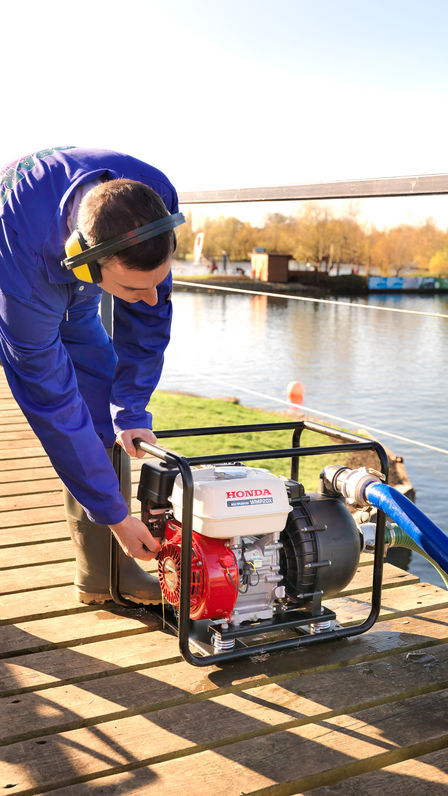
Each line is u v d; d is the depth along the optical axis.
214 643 1.62
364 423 17.45
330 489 1.72
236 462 1.67
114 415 1.73
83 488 1.49
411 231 53.06
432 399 21.17
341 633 1.74
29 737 1.40
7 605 1.94
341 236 53.91
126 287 1.26
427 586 2.15
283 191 2.71
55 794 1.24
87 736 1.40
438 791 1.29
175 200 1.55
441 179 2.09
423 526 1.51
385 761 1.37
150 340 1.71
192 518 1.45
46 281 1.34
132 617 1.90
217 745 1.39
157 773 1.30
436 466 12.30
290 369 27.64
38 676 1.60
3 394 4.88
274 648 1.64
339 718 1.49
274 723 1.45
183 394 19.73
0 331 1.39
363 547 1.75
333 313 48.34
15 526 2.55
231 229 53.94
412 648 1.78
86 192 1.32
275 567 1.59
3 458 3.40
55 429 1.43
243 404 18.80
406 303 51.59
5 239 1.33
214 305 51.72
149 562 2.25
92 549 1.88
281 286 54.53
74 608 1.93
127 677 1.62
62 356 1.45
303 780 1.30
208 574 1.49
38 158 1.41
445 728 1.45
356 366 28.55
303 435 12.07
